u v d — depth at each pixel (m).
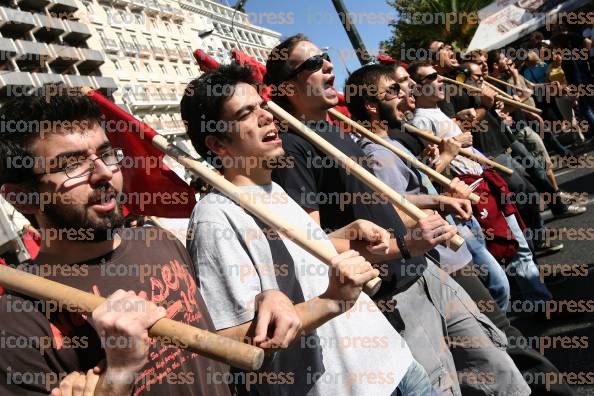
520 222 4.49
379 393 1.95
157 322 1.31
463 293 2.82
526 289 4.21
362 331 2.02
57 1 30.47
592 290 4.29
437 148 3.60
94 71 31.52
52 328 1.38
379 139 3.03
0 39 27.14
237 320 1.74
